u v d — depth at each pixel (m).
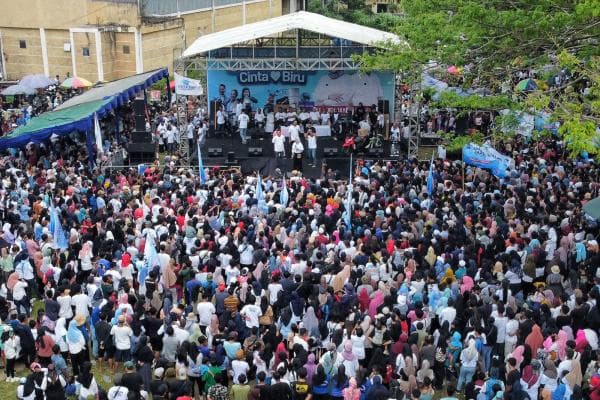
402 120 38.94
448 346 16.30
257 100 37.72
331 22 36.91
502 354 16.25
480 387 15.05
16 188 25.23
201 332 16.52
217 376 14.82
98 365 17.47
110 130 38.53
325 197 24.77
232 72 37.31
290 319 16.86
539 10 19.36
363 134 34.97
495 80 22.50
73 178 26.27
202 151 35.53
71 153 33.28
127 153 34.31
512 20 19.83
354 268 18.77
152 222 21.95
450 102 22.11
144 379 15.20
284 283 17.81
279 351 15.32
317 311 17.14
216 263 18.77
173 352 15.59
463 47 21.53
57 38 53.97
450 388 14.75
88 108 32.91
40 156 32.34
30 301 19.80
